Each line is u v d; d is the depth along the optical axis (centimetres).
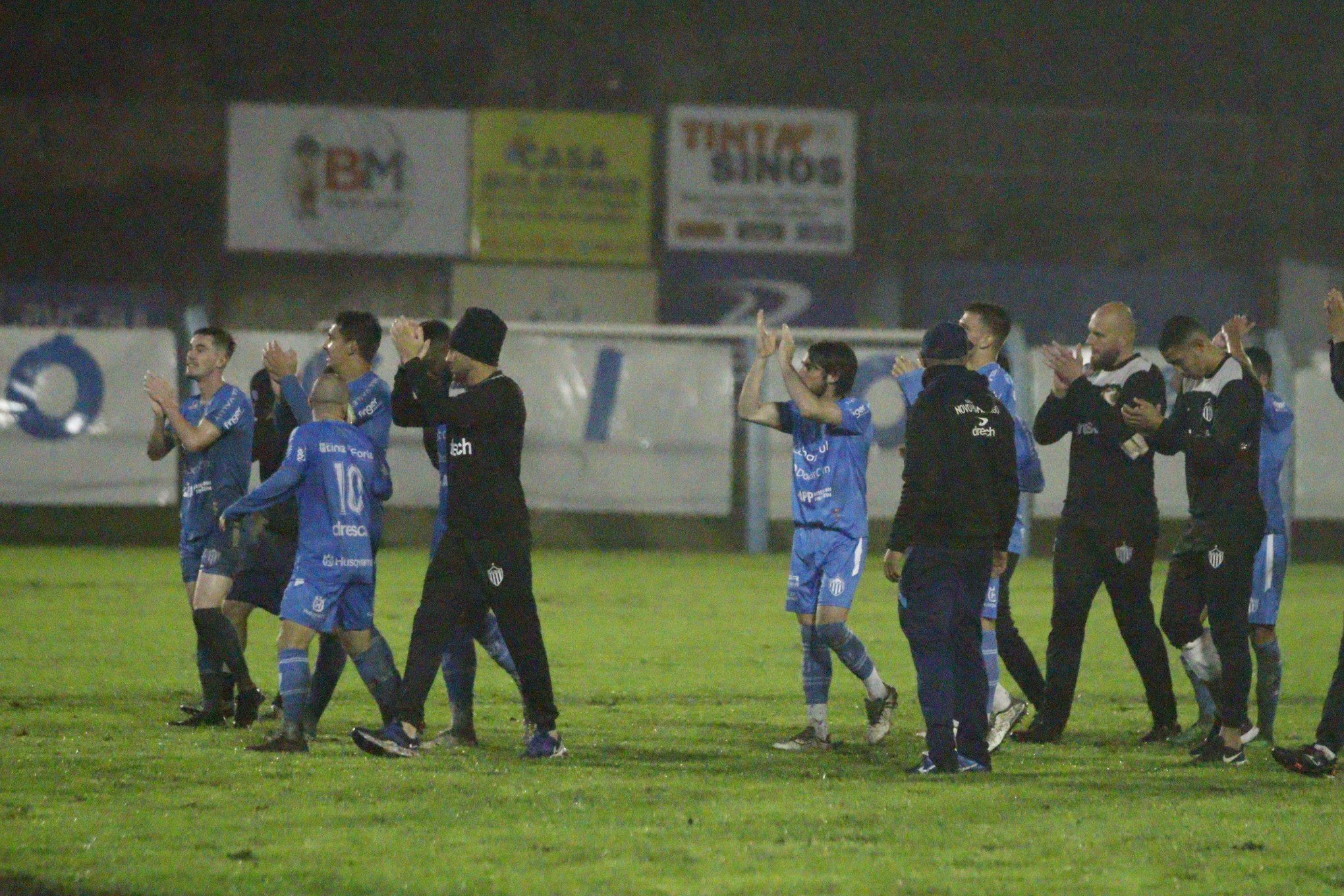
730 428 6281
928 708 2212
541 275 8475
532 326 6125
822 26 8925
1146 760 2369
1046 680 2617
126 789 2033
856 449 2406
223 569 2497
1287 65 8944
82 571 5122
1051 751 2453
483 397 2211
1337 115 8894
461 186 8412
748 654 3550
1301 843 1812
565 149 8450
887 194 8762
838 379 2397
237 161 8331
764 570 5562
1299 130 8894
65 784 2058
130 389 6044
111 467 6034
